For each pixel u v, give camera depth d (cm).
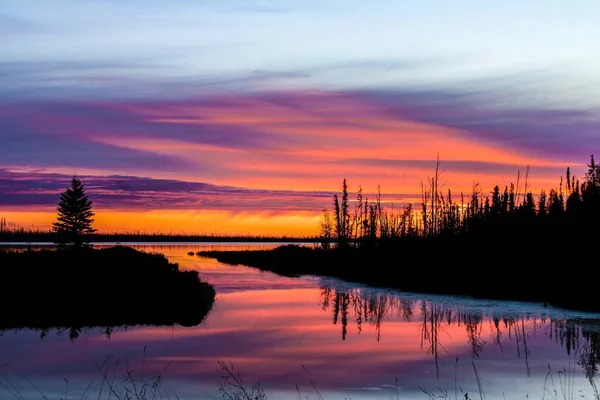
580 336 2909
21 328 3127
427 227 6950
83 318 3450
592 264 4809
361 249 7875
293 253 10538
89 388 1917
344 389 1925
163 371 2159
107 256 5962
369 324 3278
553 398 1816
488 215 6231
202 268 8462
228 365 2258
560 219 5600
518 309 3934
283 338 2830
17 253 5859
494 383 2008
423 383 2009
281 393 1880
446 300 4462
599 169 5966
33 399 1786
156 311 3744
